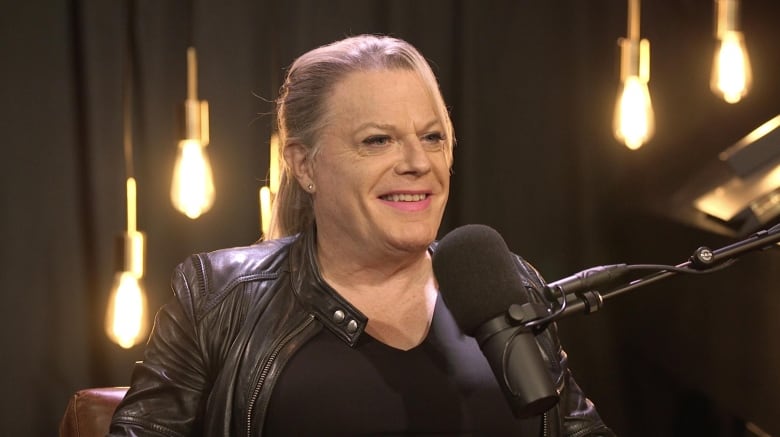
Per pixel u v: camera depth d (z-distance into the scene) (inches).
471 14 178.9
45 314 169.9
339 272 68.1
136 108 171.8
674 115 184.4
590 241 182.9
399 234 63.3
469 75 179.0
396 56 65.7
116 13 168.7
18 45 166.9
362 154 63.9
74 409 81.0
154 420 65.8
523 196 183.0
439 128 65.1
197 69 171.0
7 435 169.3
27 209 168.2
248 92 173.5
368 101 63.9
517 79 181.6
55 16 167.8
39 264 169.5
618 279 53.9
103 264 169.6
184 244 173.5
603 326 188.1
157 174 172.6
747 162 57.2
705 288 173.6
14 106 167.0
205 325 67.7
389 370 65.1
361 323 65.9
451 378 65.2
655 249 183.8
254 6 173.2
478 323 52.6
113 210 169.8
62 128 168.7
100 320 171.0
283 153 70.5
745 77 153.4
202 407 67.4
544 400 49.9
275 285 69.1
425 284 69.0
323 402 64.2
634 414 186.9
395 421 64.0
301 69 68.4
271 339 66.5
